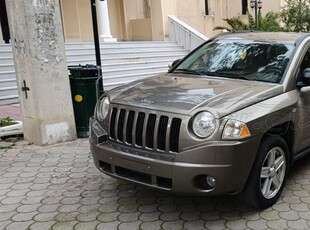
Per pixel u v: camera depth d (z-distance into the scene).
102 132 4.21
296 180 4.85
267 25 17.56
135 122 3.89
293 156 4.55
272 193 4.16
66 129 6.60
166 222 3.92
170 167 3.60
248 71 4.64
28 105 6.41
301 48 4.69
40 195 4.62
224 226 3.81
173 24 17.11
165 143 3.69
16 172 5.37
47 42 6.17
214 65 4.99
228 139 3.55
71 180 5.04
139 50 14.66
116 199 4.45
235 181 3.64
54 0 6.16
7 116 8.31
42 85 6.23
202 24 20.62
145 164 3.74
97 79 6.75
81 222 3.96
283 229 3.72
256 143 3.74
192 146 3.57
